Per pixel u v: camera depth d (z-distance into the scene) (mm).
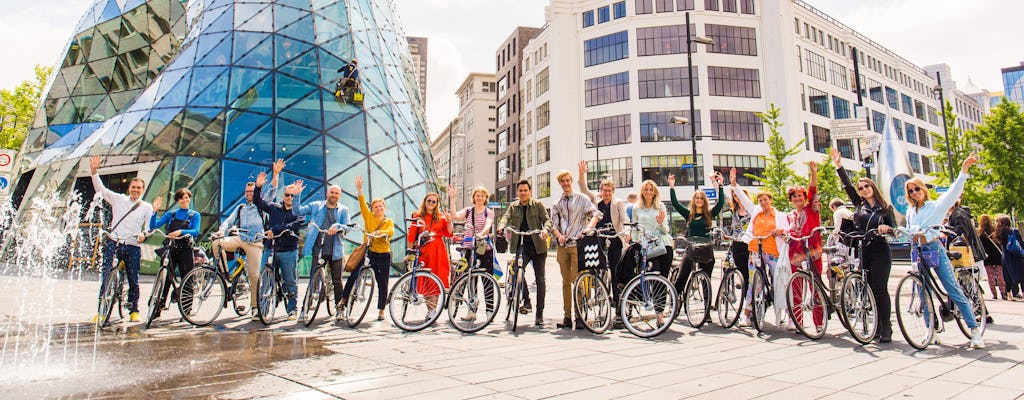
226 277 7066
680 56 40719
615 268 6777
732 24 41250
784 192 27594
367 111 17578
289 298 7039
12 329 6133
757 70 41031
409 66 23375
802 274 5930
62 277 13531
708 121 39594
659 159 40031
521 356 4930
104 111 21484
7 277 13430
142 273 14125
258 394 3588
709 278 6746
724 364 4605
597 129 42500
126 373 4129
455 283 6422
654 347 5410
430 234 6789
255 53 17406
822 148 43125
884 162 19125
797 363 4652
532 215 6648
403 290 6500
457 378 4070
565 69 44031
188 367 4352
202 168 15273
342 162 16062
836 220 6844
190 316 6477
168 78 17797
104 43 22562
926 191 5566
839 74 47281
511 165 57500
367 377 4086
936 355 4992
